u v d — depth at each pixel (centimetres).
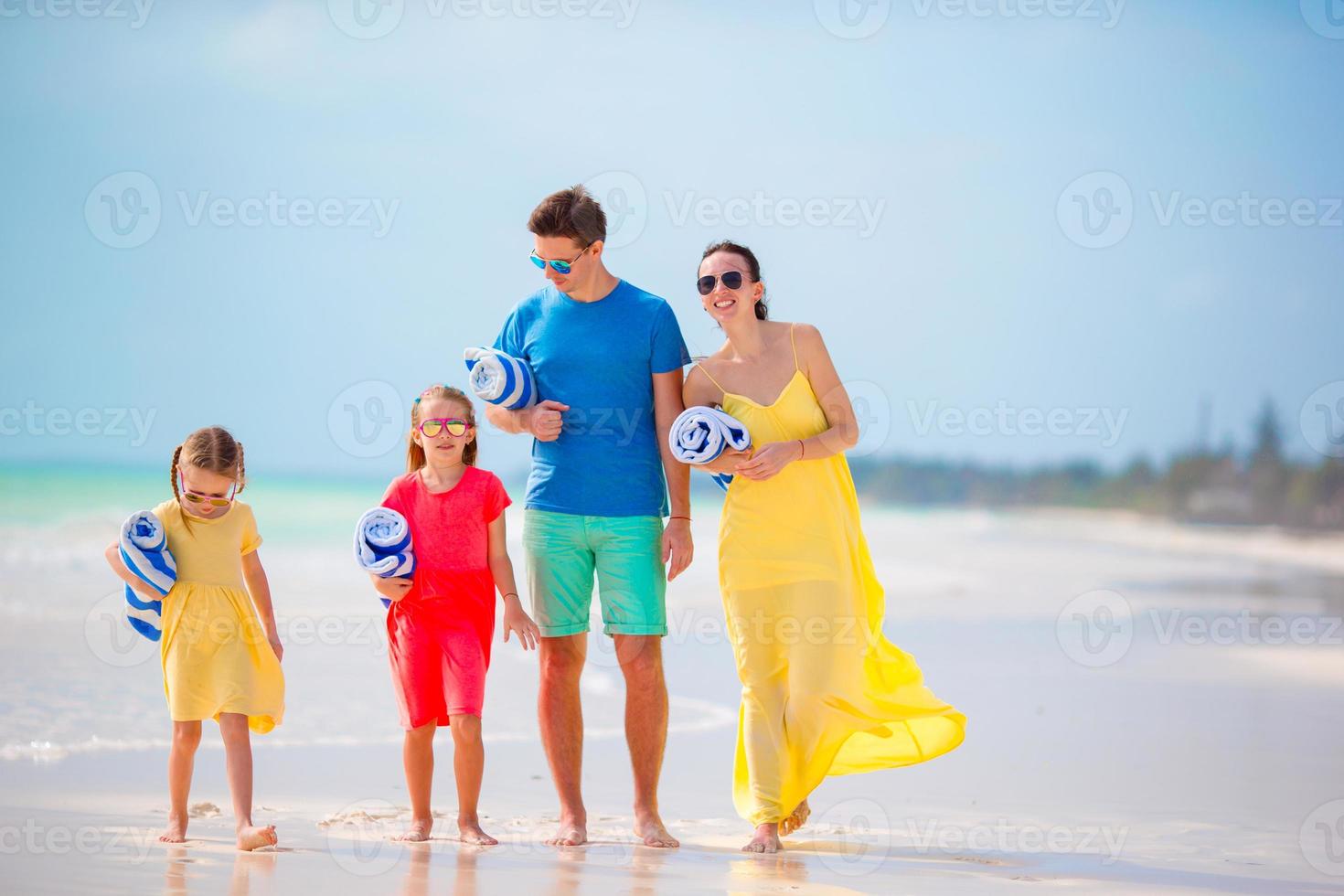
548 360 1034
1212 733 1543
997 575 4400
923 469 9231
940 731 1070
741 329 1054
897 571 4553
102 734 1402
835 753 995
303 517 6119
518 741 1477
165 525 981
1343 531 7575
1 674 1764
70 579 3419
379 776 1251
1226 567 4894
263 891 742
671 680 2002
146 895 725
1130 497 8988
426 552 985
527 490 1042
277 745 1391
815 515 1022
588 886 785
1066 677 2022
